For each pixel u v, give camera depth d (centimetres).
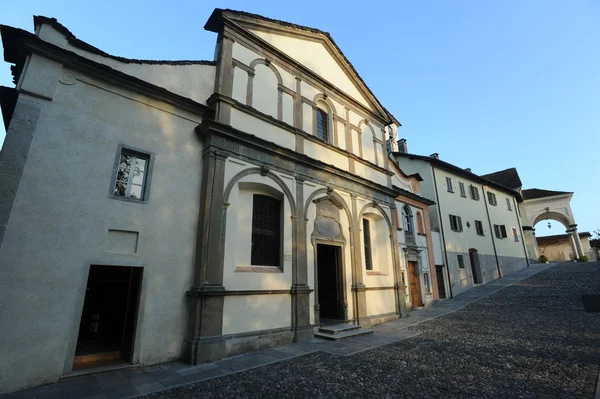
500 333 1009
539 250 4281
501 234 2869
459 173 2562
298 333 1002
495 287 2216
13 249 601
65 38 760
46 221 646
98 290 938
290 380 630
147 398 546
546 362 692
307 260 1114
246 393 564
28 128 655
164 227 820
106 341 867
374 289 1379
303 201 1152
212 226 874
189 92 970
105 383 619
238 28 1107
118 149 778
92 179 723
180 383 620
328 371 684
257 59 1155
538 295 1738
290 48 1312
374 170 1591
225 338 838
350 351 859
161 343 762
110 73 784
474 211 2616
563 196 3606
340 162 1388
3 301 579
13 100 757
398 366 709
